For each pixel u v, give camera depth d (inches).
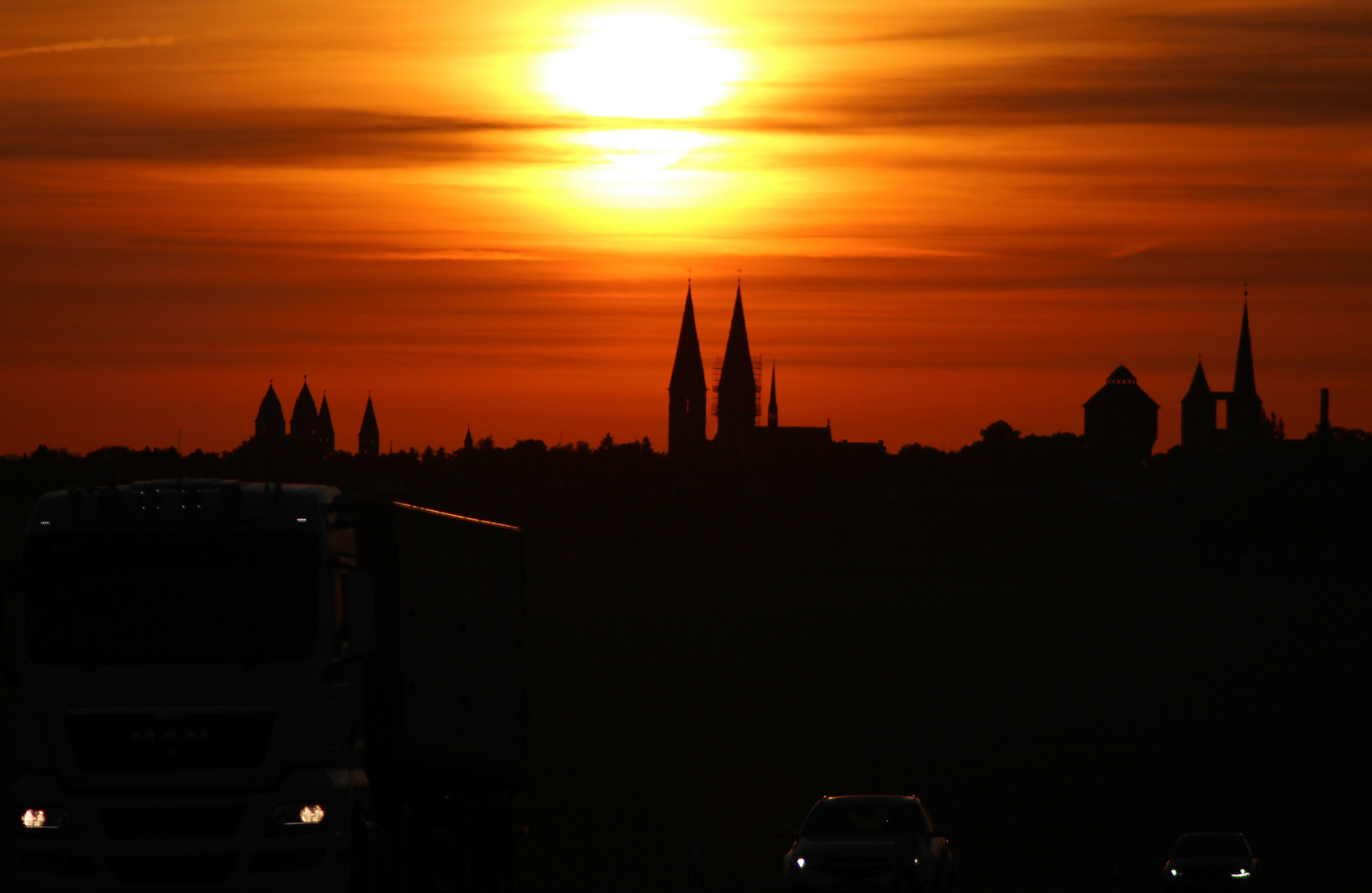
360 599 2338.8
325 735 2313.0
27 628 2317.9
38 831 2283.5
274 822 2274.9
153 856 2268.7
